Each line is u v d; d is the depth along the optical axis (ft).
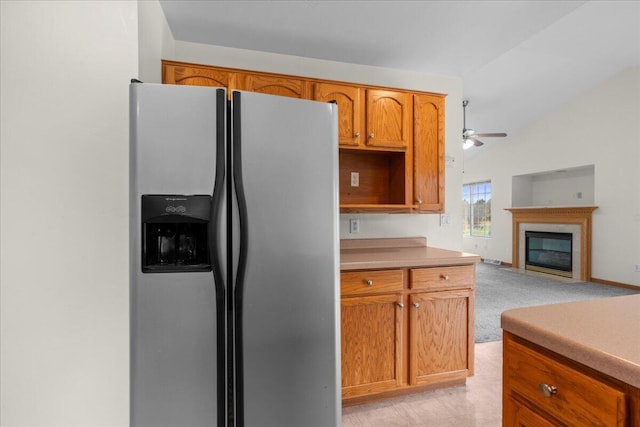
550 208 20.29
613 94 17.04
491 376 7.98
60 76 4.33
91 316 4.32
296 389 4.40
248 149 4.18
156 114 3.95
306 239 4.47
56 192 4.28
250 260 4.17
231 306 4.14
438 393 7.21
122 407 4.36
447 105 9.92
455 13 7.00
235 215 4.14
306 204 4.48
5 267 4.16
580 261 18.88
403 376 6.79
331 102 4.72
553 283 18.04
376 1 6.54
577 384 2.32
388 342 6.68
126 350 4.39
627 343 2.28
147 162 3.92
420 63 9.16
